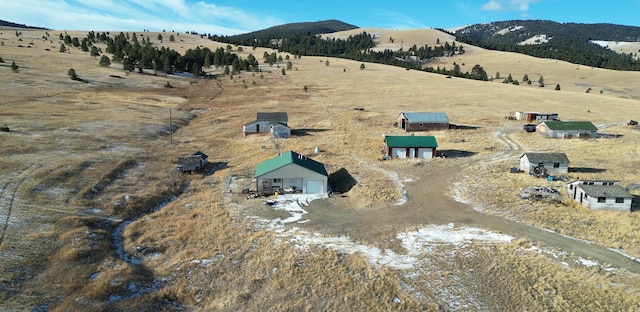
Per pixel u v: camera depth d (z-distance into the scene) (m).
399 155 61.66
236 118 92.38
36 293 25.70
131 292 27.14
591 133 72.62
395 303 26.88
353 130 81.75
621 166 54.84
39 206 37.69
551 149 65.56
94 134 66.25
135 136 69.00
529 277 29.67
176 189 47.84
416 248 34.22
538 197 43.56
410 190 48.16
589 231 36.44
